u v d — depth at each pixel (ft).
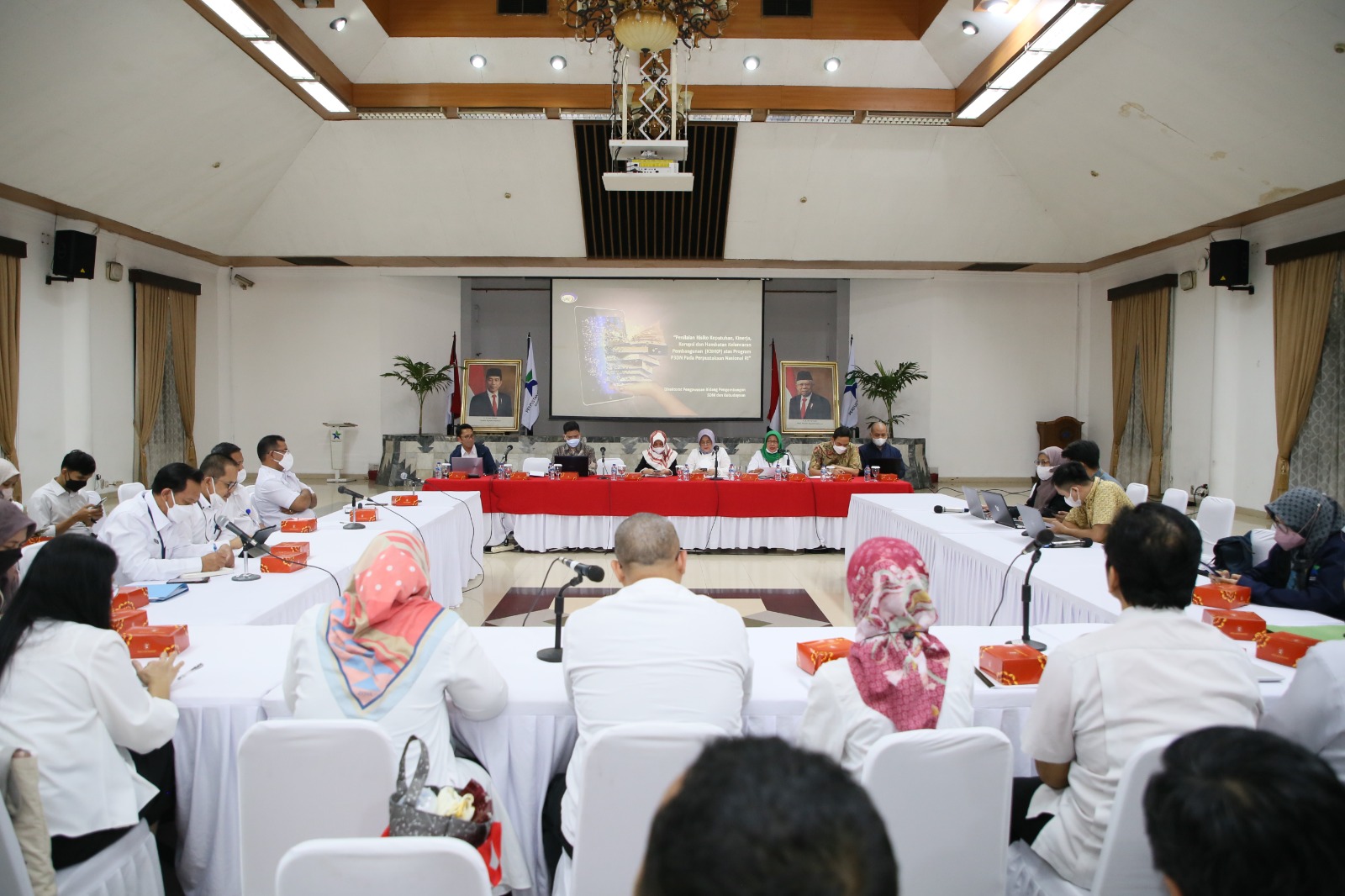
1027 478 36.19
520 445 34.37
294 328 35.78
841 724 4.75
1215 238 25.96
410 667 5.19
